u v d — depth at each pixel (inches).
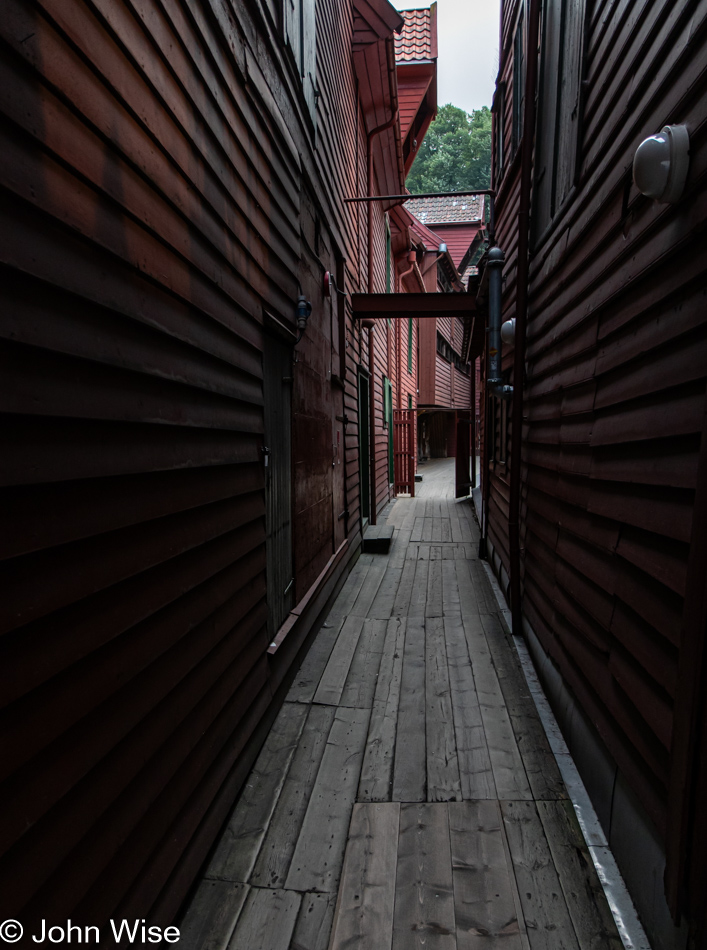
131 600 48.4
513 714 103.3
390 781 83.7
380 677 119.0
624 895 62.1
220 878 65.8
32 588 35.1
